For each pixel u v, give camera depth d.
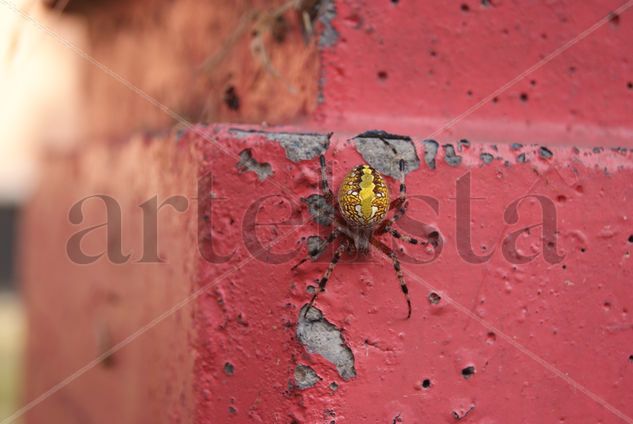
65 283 0.46
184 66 0.41
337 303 0.33
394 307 0.33
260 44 0.37
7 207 1.12
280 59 0.36
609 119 0.37
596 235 0.35
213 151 0.33
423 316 0.34
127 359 0.39
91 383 0.42
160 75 0.43
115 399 0.40
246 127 0.34
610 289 0.35
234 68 0.38
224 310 0.33
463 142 0.34
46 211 0.51
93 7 0.46
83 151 0.45
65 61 0.54
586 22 0.37
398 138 0.34
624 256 0.35
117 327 0.40
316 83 0.35
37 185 0.55
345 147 0.33
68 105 0.55
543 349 0.34
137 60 0.45
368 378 0.33
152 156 0.37
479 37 0.36
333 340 0.33
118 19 0.47
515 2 0.36
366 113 0.35
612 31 0.37
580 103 0.37
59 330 0.47
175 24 0.42
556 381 0.34
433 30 0.35
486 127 0.36
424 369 0.33
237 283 0.33
